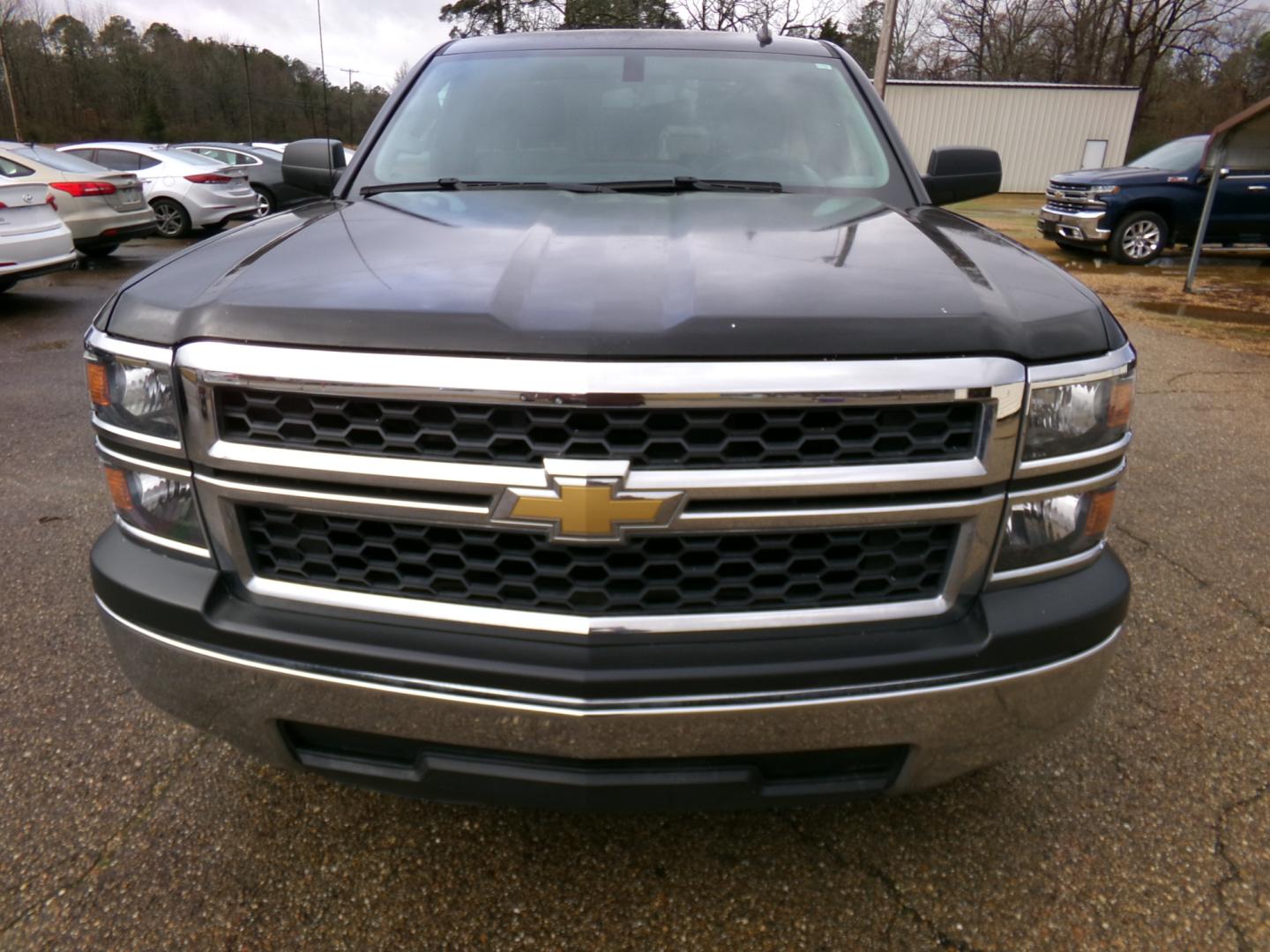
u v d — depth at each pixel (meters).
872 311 1.48
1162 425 5.20
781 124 2.76
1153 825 2.10
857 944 1.78
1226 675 2.71
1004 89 26.52
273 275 1.67
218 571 1.64
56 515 3.71
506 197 2.38
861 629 1.55
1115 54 41.28
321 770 1.67
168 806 2.12
